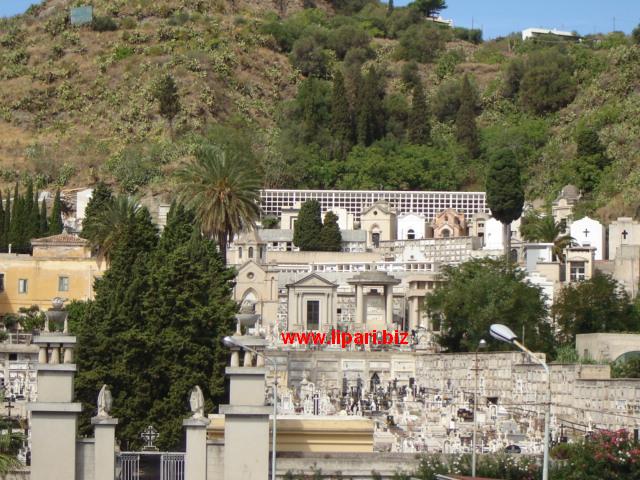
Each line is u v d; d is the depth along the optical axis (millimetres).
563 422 162000
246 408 105750
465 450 136625
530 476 111062
